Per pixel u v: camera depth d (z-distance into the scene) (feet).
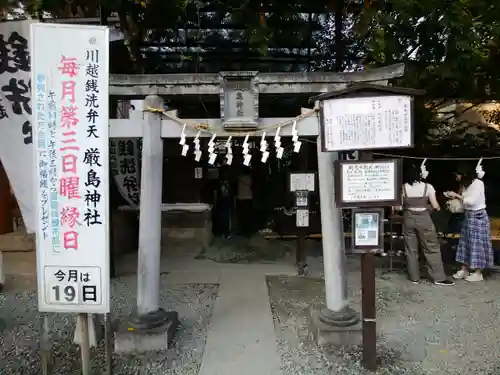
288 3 20.58
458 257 22.49
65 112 11.16
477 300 19.10
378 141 12.37
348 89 12.27
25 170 17.33
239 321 16.67
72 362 13.47
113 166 24.59
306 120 14.55
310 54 26.30
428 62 20.57
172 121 14.66
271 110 24.88
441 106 26.55
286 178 32.81
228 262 25.95
